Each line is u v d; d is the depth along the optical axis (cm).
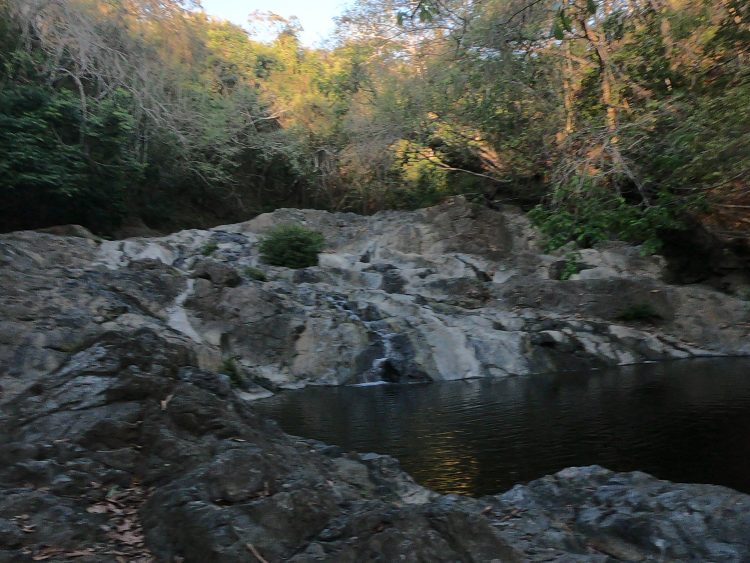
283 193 3391
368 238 2286
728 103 1009
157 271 1534
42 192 1941
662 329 1791
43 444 413
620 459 742
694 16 1243
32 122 1881
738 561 414
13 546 328
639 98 1327
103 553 337
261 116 3203
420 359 1514
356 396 1297
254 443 453
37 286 1311
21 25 1997
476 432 910
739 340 1752
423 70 2361
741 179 1098
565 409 1052
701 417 938
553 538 453
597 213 1002
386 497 523
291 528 355
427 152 2803
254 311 1526
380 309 1680
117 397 454
